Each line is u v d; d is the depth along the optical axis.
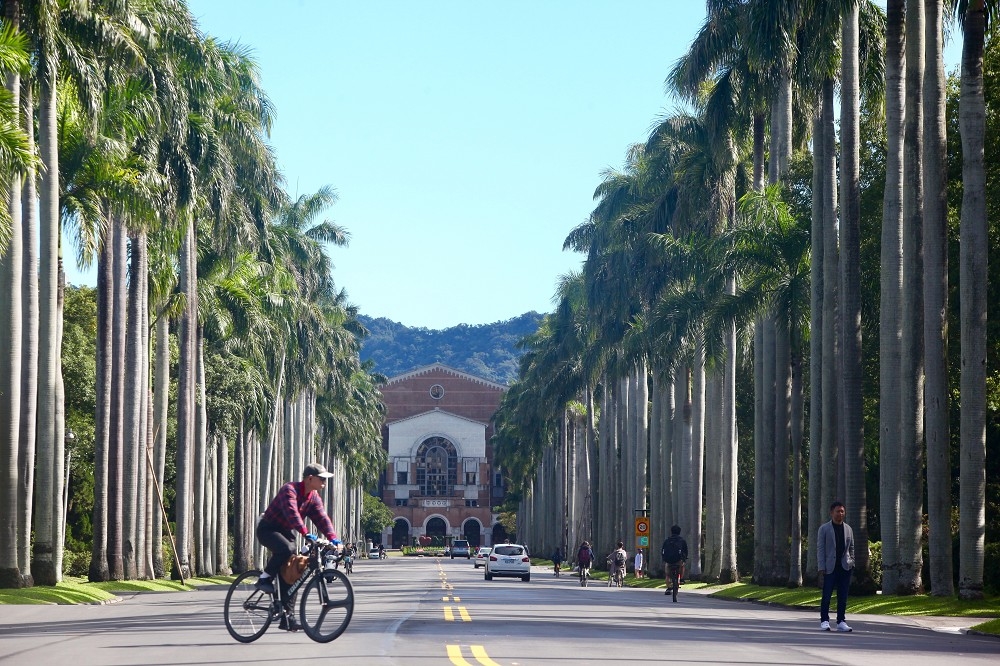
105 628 39.44
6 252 67.56
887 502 66.50
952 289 84.06
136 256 98.50
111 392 92.31
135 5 77.62
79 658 27.39
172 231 95.75
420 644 30.56
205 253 121.19
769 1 80.38
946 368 62.34
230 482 192.75
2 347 67.38
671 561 71.75
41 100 71.12
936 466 62.03
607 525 177.50
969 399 59.56
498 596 68.81
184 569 110.38
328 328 193.50
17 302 67.81
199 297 121.94
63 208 79.69
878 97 84.94
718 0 94.69
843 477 79.56
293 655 27.44
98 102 72.25
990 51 75.94
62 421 82.38
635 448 151.25
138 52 72.75
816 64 78.06
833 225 81.75
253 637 30.92
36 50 68.12
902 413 65.25
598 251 145.88
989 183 77.31
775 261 89.88
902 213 69.06
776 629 42.97
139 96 82.31
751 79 92.75
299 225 174.62
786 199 94.88
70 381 130.88
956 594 70.62
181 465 110.75
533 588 90.06
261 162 117.06
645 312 130.25
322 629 30.53
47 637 34.97
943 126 62.53
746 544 140.12
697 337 109.12
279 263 138.62
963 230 60.59
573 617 46.72
